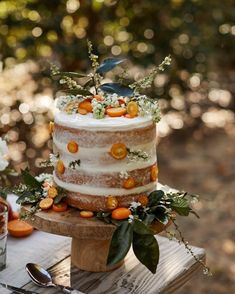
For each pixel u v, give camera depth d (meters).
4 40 3.48
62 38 3.55
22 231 1.74
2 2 3.47
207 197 3.84
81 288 1.51
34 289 1.49
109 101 1.52
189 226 3.44
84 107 1.51
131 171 1.48
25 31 3.50
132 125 1.46
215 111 5.27
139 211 1.47
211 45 4.06
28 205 1.55
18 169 3.51
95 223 1.45
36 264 1.57
